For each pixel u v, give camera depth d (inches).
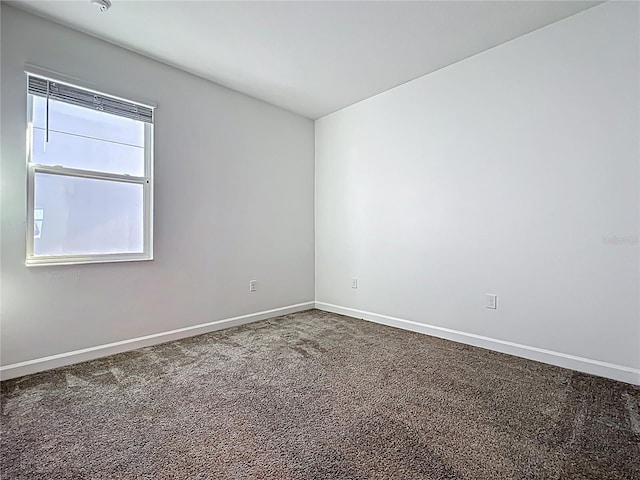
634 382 83.0
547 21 93.4
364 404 73.7
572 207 92.2
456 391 79.7
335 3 85.0
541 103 97.1
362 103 148.4
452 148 117.9
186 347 111.6
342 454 56.6
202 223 127.3
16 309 87.9
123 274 107.1
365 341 118.0
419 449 57.9
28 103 90.1
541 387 81.5
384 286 141.3
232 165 136.7
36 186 92.0
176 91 119.0
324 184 167.2
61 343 95.0
